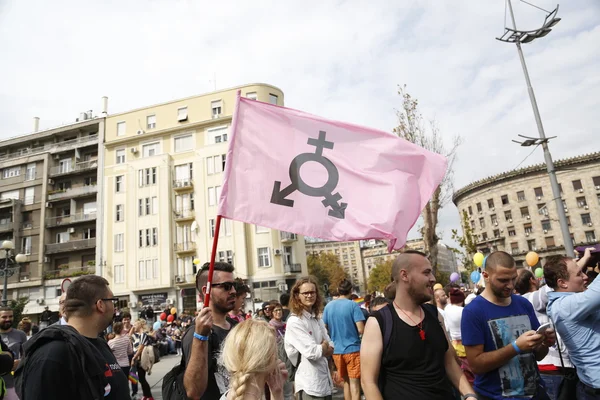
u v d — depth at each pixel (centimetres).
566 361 466
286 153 410
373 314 312
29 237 4356
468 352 346
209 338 311
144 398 875
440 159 420
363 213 400
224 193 380
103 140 4284
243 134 405
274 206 390
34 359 244
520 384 331
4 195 4553
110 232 4047
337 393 817
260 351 196
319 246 14512
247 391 192
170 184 4003
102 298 293
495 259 350
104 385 266
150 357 889
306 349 453
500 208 6719
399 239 395
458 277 1194
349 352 613
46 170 4416
